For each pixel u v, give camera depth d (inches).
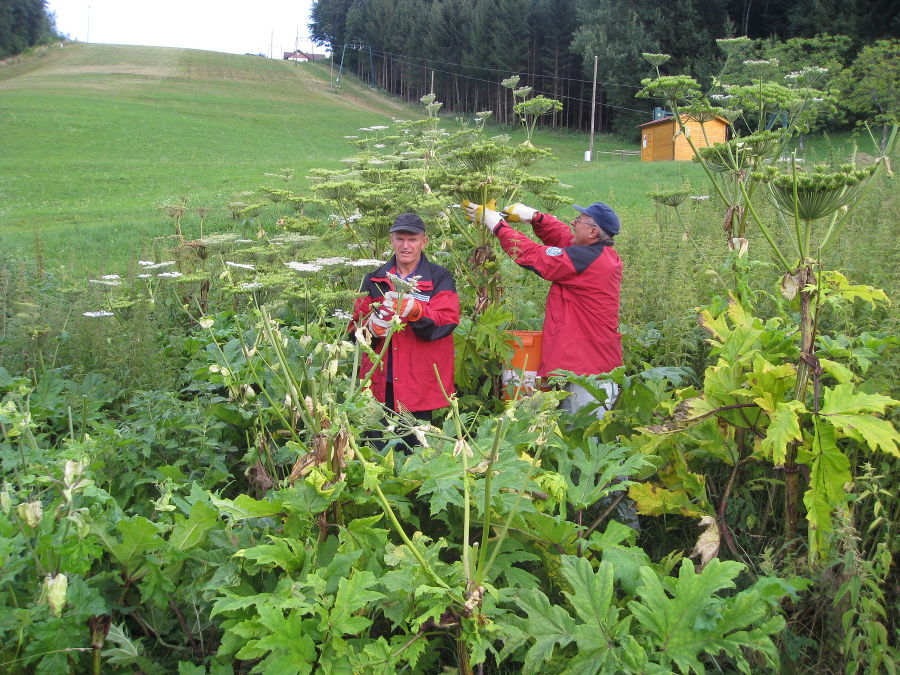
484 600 90.6
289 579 92.7
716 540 118.5
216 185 1088.2
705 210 319.0
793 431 108.3
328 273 156.0
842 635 106.9
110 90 2802.7
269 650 86.5
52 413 160.6
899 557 119.3
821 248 116.0
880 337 140.8
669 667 90.6
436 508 100.7
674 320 185.8
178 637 108.5
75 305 213.0
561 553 116.5
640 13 2300.7
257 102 2898.6
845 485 114.6
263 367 156.9
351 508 114.7
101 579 99.2
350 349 108.4
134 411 175.6
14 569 86.4
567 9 2805.1
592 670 89.9
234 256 194.2
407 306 151.3
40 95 2386.8
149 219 708.0
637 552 109.7
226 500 102.0
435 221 193.2
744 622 89.7
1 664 83.5
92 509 100.0
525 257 173.0
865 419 105.2
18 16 4060.0
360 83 4160.9
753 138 159.3
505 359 185.6
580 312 172.4
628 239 278.4
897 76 830.5
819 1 1855.3
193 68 3846.0
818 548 110.3
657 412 150.6
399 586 89.6
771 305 184.1
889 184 283.0
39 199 943.0
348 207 219.6
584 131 2677.2
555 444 125.9
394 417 108.3
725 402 127.5
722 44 177.2
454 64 3289.9
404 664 101.8
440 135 205.5
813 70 172.7
